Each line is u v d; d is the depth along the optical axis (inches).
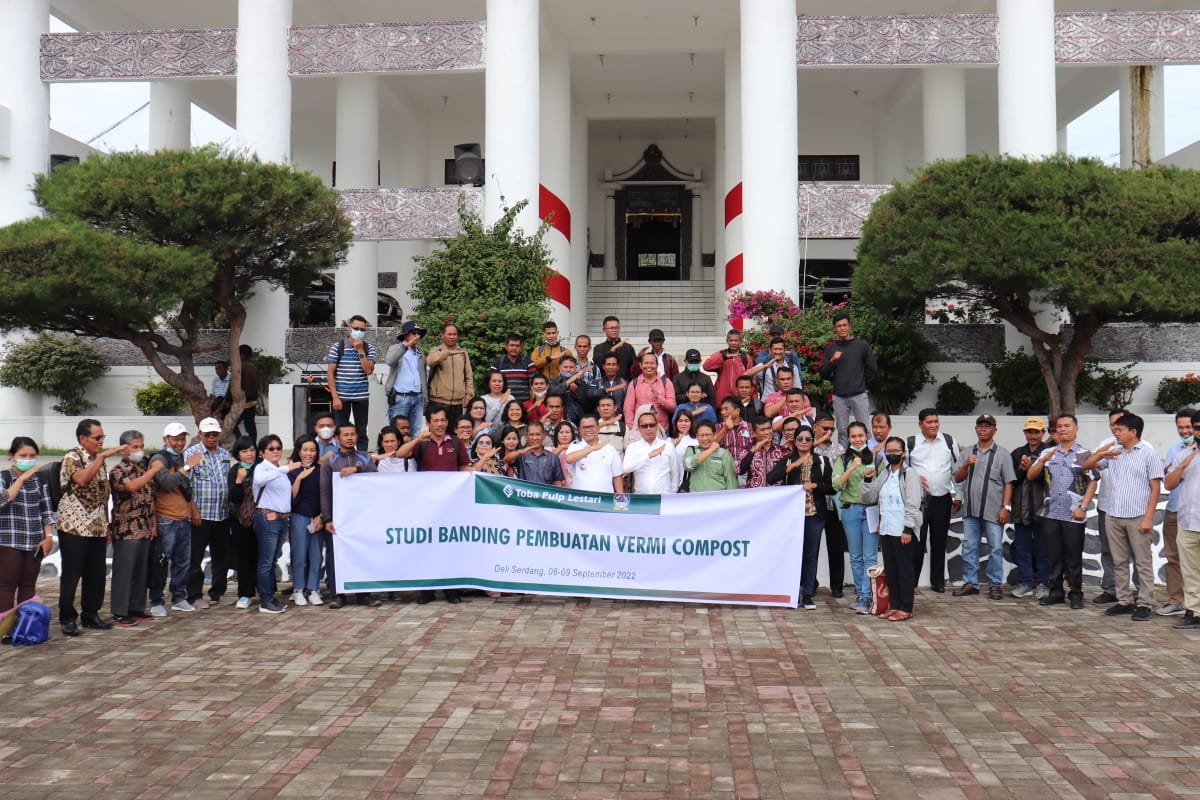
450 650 333.7
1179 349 783.7
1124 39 759.1
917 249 605.6
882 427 410.6
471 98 1120.2
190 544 398.6
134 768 236.2
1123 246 571.2
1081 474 400.8
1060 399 660.1
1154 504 377.1
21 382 815.1
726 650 334.6
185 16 978.7
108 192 628.7
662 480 418.0
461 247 708.7
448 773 232.5
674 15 911.7
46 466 365.4
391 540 401.1
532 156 759.7
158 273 611.5
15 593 358.3
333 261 704.4
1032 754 243.1
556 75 937.5
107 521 369.7
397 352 539.5
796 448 415.2
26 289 588.4
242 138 773.9
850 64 768.9
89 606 366.0
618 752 244.8
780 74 746.8
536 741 251.9
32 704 281.3
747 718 268.5
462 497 404.8
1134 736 254.5
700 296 1135.6
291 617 382.6
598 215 1206.3
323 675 306.7
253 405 702.5
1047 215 585.0
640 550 400.5
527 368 538.3
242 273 713.6
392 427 426.0
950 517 441.1
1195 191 585.3
